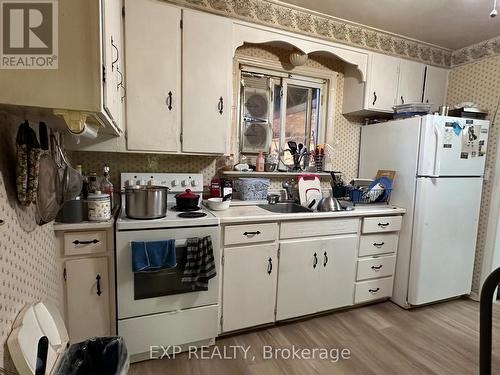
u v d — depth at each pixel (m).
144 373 1.62
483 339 0.72
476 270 2.65
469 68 2.72
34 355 0.91
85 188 1.65
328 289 2.22
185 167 2.30
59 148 1.29
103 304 1.61
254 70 2.45
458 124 2.33
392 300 2.55
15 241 0.95
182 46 1.88
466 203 2.46
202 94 1.96
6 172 0.90
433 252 2.38
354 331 2.08
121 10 1.70
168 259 1.60
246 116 2.49
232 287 1.89
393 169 2.53
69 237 1.51
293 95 2.66
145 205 1.64
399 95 2.66
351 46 2.46
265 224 1.93
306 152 2.66
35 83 0.81
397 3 2.06
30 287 1.09
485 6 2.04
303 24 2.27
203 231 1.73
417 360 1.78
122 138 1.82
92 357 1.16
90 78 0.84
